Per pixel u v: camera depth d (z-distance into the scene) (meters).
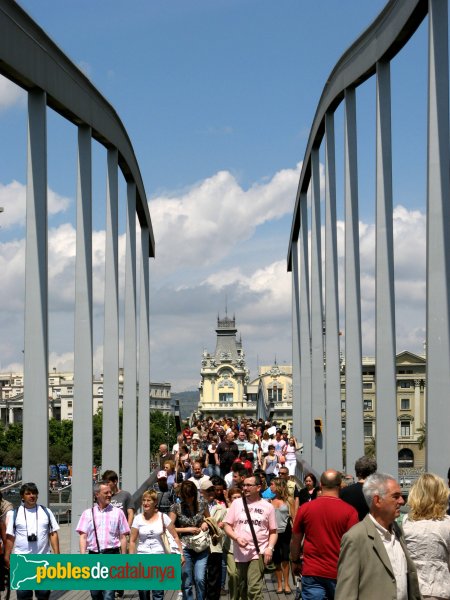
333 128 27.25
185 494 13.91
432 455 14.59
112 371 25.09
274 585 17.58
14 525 12.65
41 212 17.14
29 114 17.45
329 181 27.17
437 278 14.85
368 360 108.44
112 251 25.48
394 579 7.41
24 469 16.75
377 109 19.66
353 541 7.45
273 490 16.78
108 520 13.55
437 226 14.95
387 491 7.48
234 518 12.84
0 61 15.52
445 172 15.06
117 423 25.00
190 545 13.84
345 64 23.17
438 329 14.73
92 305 20.94
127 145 28.25
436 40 15.33
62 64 18.86
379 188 19.34
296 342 46.72
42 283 16.98
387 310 18.92
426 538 8.41
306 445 38.53
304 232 39.72
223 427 43.34
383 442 18.64
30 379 16.89
